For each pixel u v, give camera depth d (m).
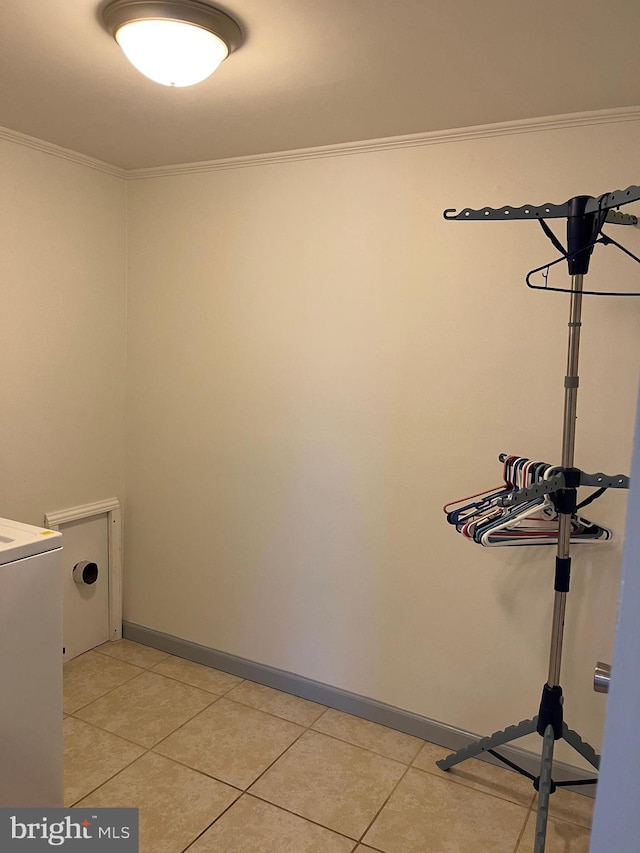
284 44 1.62
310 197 2.52
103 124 2.29
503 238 2.18
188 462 2.93
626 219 1.81
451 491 2.35
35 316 2.63
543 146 2.09
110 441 3.04
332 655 2.66
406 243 2.34
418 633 2.46
